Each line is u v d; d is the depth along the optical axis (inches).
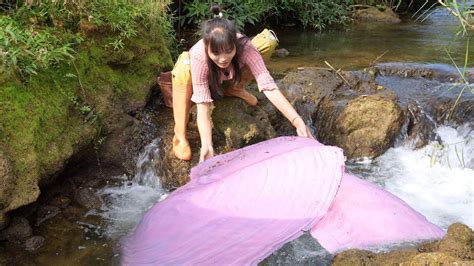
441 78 205.8
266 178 120.2
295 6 305.4
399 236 113.3
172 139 155.6
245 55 145.3
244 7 274.8
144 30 174.1
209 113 148.4
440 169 167.8
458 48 248.1
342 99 183.8
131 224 133.3
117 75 160.7
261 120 163.0
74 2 154.9
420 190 155.7
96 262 117.9
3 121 124.9
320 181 119.1
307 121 180.1
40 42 140.0
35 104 132.7
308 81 188.5
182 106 147.3
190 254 108.8
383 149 174.6
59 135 136.5
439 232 116.6
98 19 157.8
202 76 140.6
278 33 293.4
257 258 107.0
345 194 122.0
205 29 134.9
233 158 131.6
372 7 336.8
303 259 114.3
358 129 173.9
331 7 325.1
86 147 146.8
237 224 113.2
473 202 149.5
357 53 244.7
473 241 104.7
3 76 129.3
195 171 131.3
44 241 125.3
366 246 111.3
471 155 170.1
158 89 175.8
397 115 173.3
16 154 124.0
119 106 157.4
